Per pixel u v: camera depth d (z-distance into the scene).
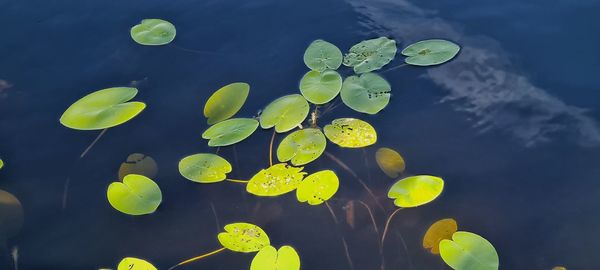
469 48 2.83
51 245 2.24
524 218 2.24
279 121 2.53
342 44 2.89
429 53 2.79
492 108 2.58
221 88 2.71
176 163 2.46
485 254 2.08
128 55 2.92
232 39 2.96
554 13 2.97
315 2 3.13
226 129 2.52
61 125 2.62
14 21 3.12
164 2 3.20
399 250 2.14
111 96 2.67
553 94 2.62
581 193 2.30
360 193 2.31
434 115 2.57
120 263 2.11
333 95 2.61
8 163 2.50
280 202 2.30
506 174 2.37
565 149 2.44
